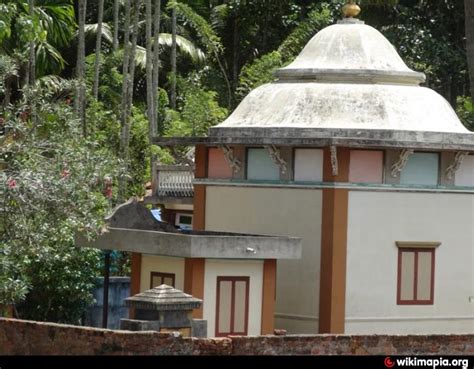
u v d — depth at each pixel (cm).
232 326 4575
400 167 4925
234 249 4538
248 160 5125
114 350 3331
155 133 7450
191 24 8944
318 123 4972
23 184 4084
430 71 8400
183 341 3297
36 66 7500
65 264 5306
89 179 4269
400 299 4966
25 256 4238
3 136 4319
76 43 8750
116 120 7556
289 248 4628
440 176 5028
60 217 4181
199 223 5281
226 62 9206
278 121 5034
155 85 7594
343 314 4862
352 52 5228
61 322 5391
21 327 3509
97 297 5572
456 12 8625
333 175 4856
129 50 8069
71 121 4444
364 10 8419
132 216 5038
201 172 5291
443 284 5034
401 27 8481
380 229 4928
